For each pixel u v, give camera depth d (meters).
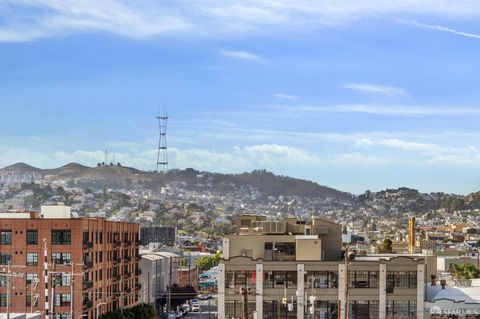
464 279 175.12
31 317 118.69
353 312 139.50
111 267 179.25
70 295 152.38
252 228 159.12
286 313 139.25
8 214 168.50
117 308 183.12
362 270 139.88
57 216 171.12
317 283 139.50
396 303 139.50
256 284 139.75
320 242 140.75
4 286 156.50
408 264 139.75
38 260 156.62
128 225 196.88
